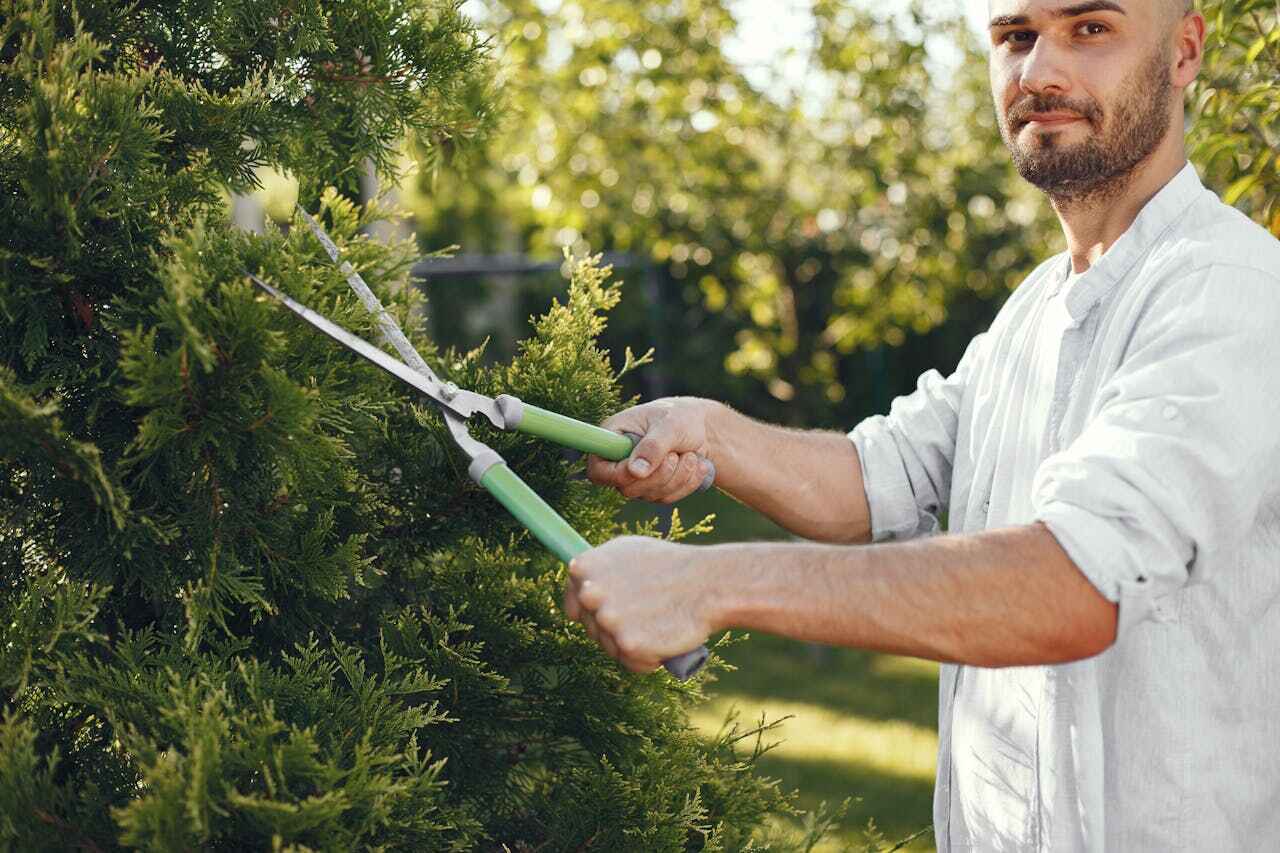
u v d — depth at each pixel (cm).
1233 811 136
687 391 1109
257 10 159
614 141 575
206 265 137
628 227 602
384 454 168
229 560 143
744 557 124
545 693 167
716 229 630
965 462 168
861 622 120
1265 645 135
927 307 652
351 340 142
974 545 121
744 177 587
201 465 143
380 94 168
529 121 569
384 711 140
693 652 122
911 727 536
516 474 170
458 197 1145
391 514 169
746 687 597
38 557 149
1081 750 136
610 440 161
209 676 136
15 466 145
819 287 907
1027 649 119
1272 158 202
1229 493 120
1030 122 142
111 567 143
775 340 731
